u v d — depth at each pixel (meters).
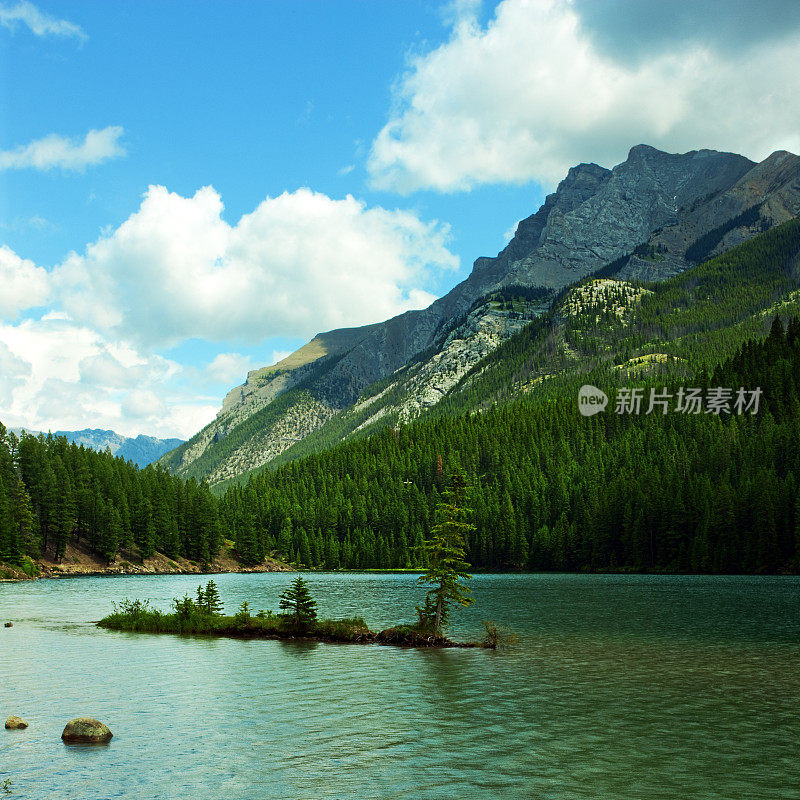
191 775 25.78
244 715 34.03
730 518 157.88
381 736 30.56
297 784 24.91
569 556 185.12
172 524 193.62
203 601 72.38
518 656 51.09
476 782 25.05
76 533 178.88
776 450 186.88
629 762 27.09
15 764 27.06
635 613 78.69
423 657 50.66
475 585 129.12
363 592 116.25
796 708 35.34
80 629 65.19
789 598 95.62
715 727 31.84
